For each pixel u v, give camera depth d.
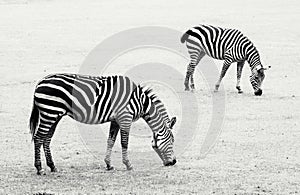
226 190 10.32
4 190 10.12
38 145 11.05
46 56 26.02
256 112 17.25
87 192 10.09
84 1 43.31
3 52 26.67
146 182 10.80
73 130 15.38
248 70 24.39
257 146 13.69
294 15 36.69
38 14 37.62
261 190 10.35
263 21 34.75
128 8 39.94
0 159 12.43
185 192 10.16
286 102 18.56
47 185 10.50
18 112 17.11
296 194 10.15
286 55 26.44
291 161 12.41
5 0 43.69
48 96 10.81
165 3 42.09
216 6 40.59
